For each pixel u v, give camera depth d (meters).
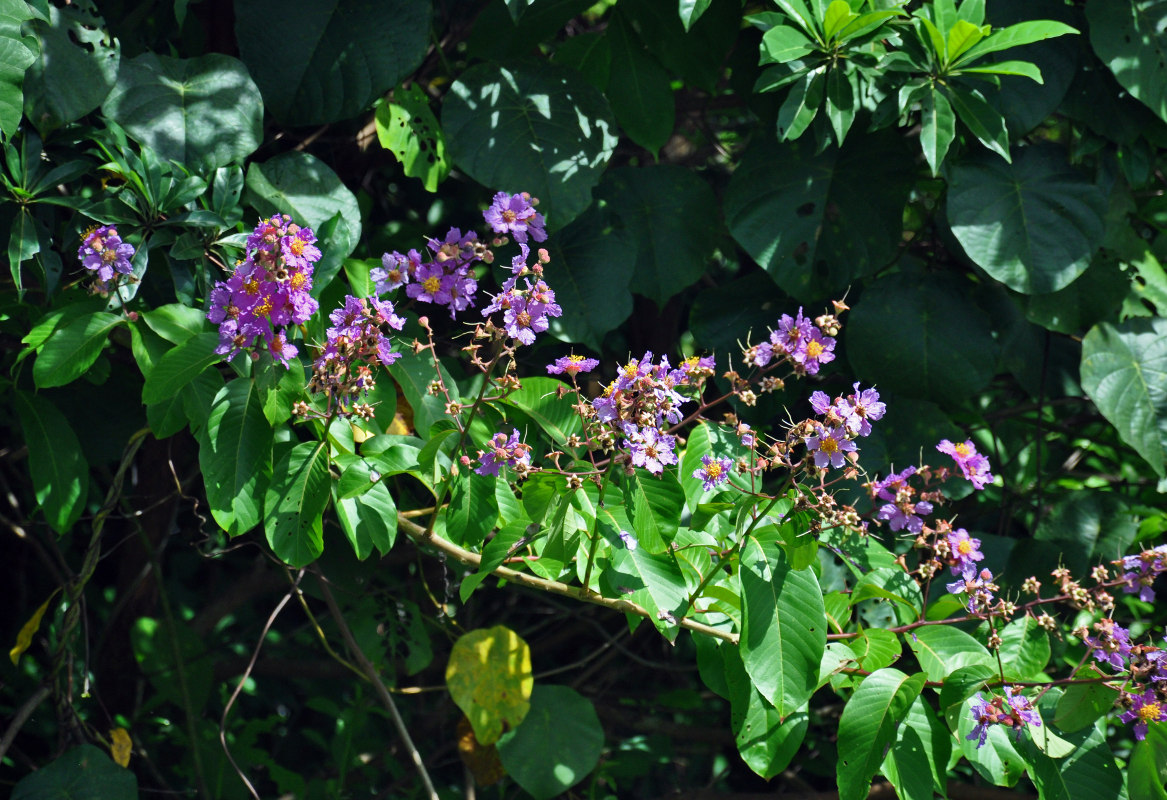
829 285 2.57
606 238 2.58
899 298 2.58
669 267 2.61
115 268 2.27
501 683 2.50
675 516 2.23
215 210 2.33
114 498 2.47
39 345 2.28
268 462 2.27
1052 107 2.53
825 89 2.44
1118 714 2.53
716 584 2.30
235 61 2.40
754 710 2.29
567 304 2.55
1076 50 2.55
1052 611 2.56
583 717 2.56
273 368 2.26
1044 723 2.31
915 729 2.28
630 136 2.60
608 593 2.30
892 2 2.45
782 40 2.41
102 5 2.57
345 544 2.59
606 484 2.28
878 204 2.57
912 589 2.39
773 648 2.23
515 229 2.26
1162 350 2.60
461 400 2.36
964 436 2.59
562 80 2.54
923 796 2.26
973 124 2.45
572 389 2.27
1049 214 2.54
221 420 2.26
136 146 2.36
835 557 2.55
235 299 2.22
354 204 2.44
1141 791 2.31
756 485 2.32
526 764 2.53
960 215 2.54
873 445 2.58
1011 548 2.60
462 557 2.36
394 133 2.49
